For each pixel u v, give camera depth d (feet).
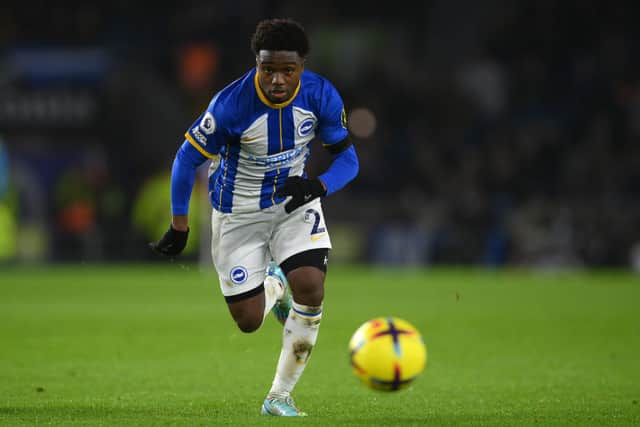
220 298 196.75
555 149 342.85
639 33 380.78
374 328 64.95
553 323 152.46
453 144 363.15
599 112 355.56
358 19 415.03
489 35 409.69
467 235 317.42
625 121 343.05
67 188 326.24
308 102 71.46
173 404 78.89
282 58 67.56
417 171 346.54
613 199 321.73
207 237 283.18
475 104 382.63
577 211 306.96
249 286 75.20
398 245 315.17
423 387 90.02
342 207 329.11
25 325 146.00
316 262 72.74
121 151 344.49
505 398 83.05
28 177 324.80
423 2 418.92
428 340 130.52
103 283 239.09
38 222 323.37
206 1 397.80
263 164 72.54
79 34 389.80
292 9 401.90
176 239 73.15
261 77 68.90
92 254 325.62
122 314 163.94
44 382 91.81
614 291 219.00
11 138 337.11
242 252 75.00
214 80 368.68
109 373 98.37
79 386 89.35
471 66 406.62
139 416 71.92
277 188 73.67
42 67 355.77
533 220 306.35
